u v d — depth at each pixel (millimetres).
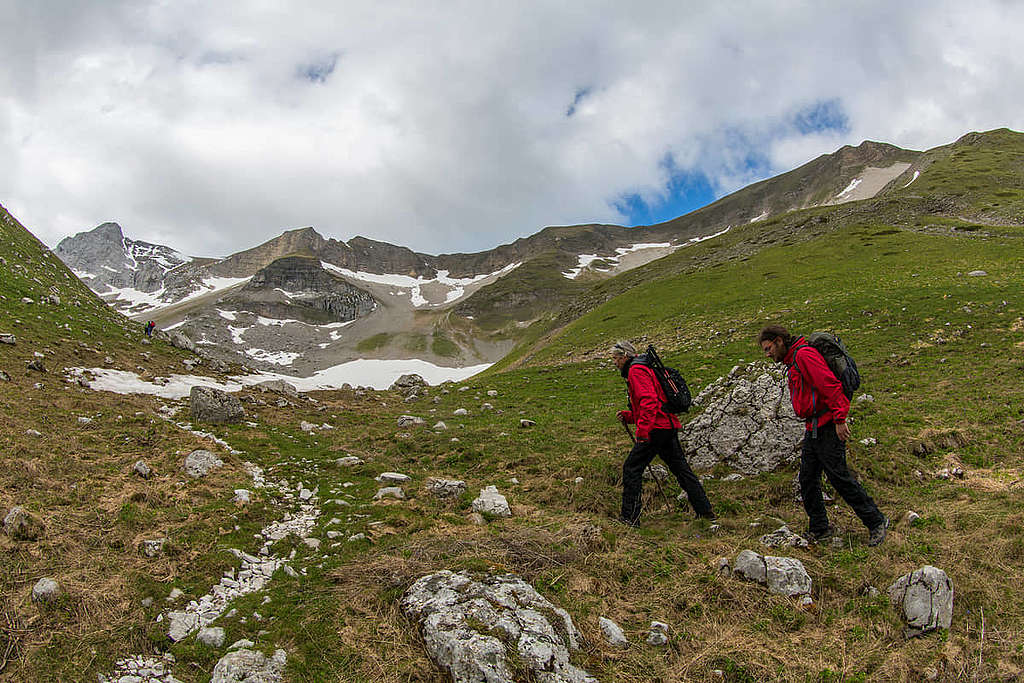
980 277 33344
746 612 5992
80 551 7035
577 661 5191
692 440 11906
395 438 15391
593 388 25266
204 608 6379
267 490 10484
